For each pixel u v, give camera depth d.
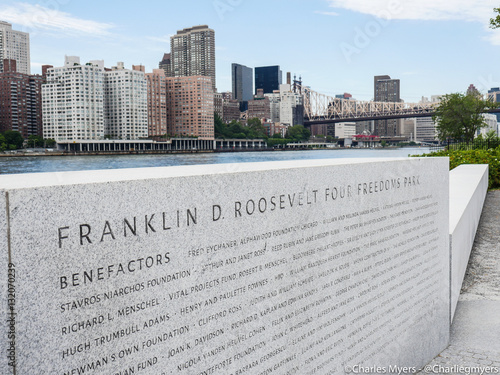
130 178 2.04
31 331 1.67
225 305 2.35
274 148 174.88
